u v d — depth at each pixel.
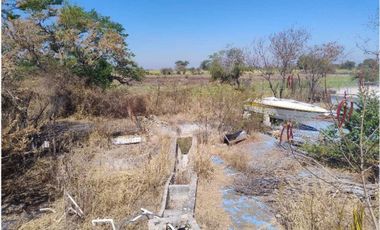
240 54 19.38
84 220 3.80
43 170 5.00
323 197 3.97
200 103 10.57
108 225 3.73
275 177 5.54
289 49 14.86
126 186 4.68
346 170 5.48
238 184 5.35
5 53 6.61
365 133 5.00
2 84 5.37
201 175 5.62
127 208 4.14
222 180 5.56
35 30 9.52
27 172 4.87
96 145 7.29
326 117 9.23
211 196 4.90
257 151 7.35
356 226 2.83
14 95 5.63
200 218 4.18
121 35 15.39
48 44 13.03
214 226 4.01
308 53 14.45
